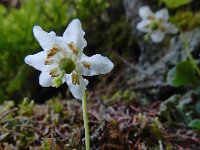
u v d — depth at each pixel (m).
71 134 0.05
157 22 0.07
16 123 0.06
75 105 0.06
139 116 0.06
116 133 0.05
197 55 0.07
